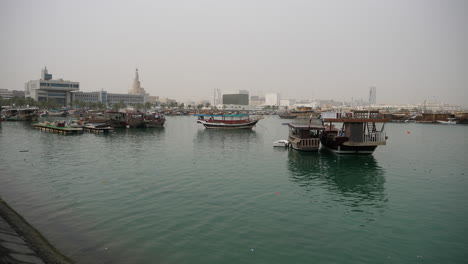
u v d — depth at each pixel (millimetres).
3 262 11508
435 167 37344
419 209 21812
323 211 21078
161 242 15672
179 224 18094
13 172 31156
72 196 23156
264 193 25047
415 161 41312
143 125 92438
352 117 43938
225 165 36500
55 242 15320
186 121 137875
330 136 47125
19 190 24594
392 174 33312
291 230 17656
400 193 25969
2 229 14938
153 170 32969
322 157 43156
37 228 17000
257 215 19922
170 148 50531
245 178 30109
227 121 91250
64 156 41125
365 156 44281
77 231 16750
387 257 14750
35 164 35406
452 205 22766
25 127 85875
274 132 85062
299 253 14922
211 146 53969
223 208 21094
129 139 62750
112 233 16594
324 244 15984
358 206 22312
